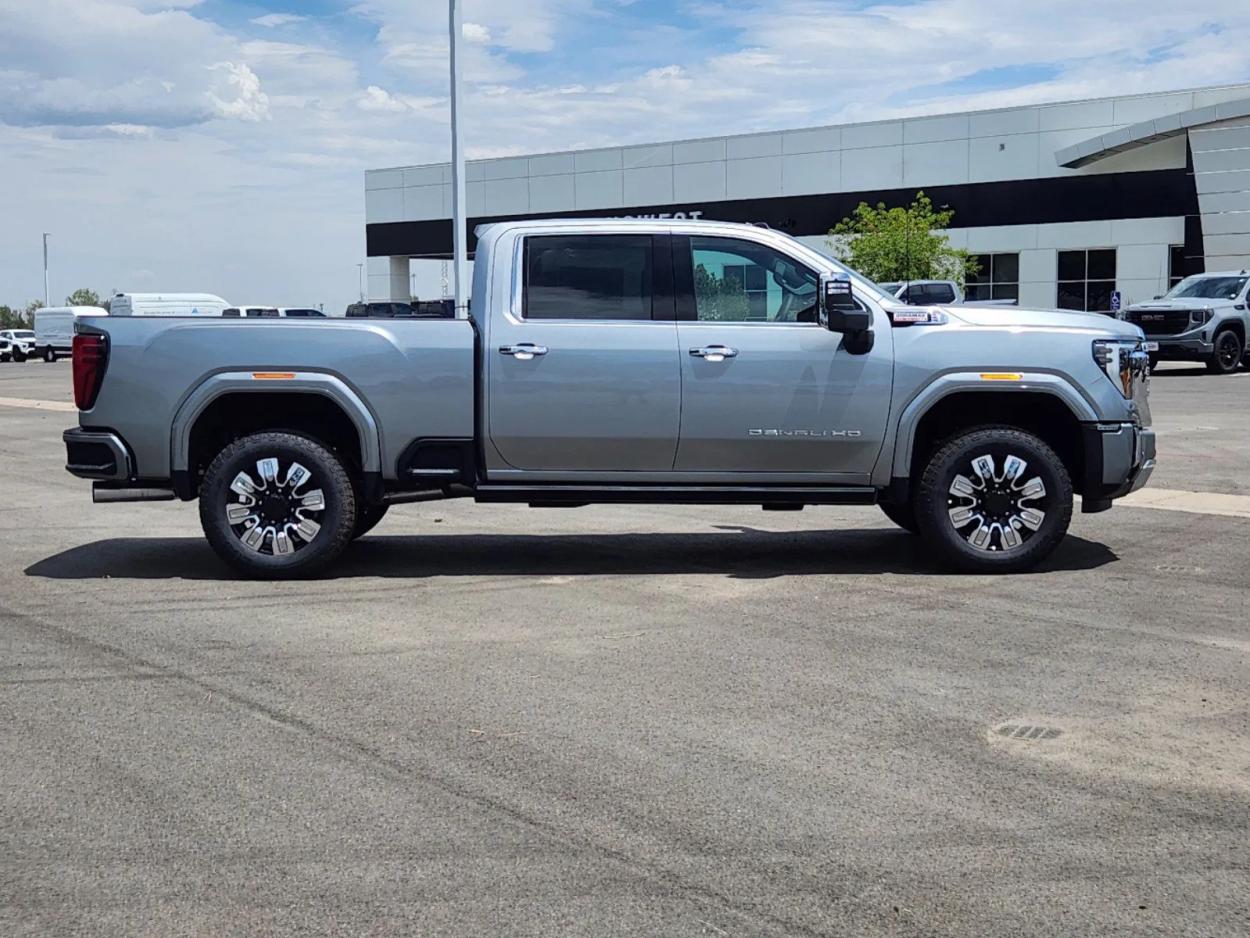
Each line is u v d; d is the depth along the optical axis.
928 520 8.14
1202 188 41.00
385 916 3.63
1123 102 44.41
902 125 48.28
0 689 5.80
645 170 53.41
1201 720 5.31
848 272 8.12
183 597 7.68
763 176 51.12
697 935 3.52
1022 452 8.06
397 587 7.95
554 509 11.48
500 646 6.53
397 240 59.03
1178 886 3.81
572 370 7.95
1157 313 28.50
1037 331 8.05
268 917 3.63
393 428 8.03
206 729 5.24
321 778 4.69
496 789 4.57
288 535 8.12
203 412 8.16
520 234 8.07
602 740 5.09
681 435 8.00
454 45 18.70
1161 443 15.51
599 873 3.90
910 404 8.02
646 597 7.64
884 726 5.25
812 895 3.75
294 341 7.98
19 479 13.92
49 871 3.93
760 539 9.68
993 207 46.94
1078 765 4.80
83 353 8.04
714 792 4.54
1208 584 7.87
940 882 3.83
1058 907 3.68
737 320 8.08
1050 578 8.08
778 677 5.95
